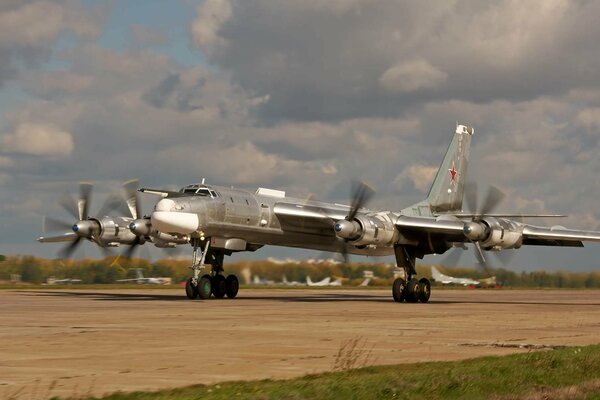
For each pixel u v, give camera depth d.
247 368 19.86
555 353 22.47
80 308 43.66
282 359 21.55
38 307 44.69
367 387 16.58
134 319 35.06
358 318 37.41
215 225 53.75
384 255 63.66
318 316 38.34
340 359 21.59
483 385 17.42
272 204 58.19
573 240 59.53
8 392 15.97
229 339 26.53
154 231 57.34
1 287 88.06
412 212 63.19
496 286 116.25
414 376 18.02
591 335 29.97
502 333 30.39
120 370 19.19
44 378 17.86
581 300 68.31
